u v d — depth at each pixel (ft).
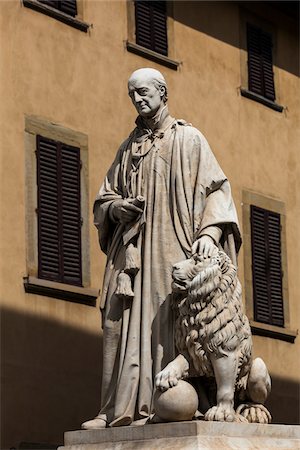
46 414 71.05
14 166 72.59
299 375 91.35
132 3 82.33
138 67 81.66
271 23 95.61
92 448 37.81
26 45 74.59
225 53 90.17
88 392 73.31
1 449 68.69
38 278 72.38
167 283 38.83
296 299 92.94
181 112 85.15
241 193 89.56
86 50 78.13
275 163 93.20
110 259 39.99
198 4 88.33
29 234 72.59
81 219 75.41
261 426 37.68
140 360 38.81
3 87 72.90
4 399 69.36
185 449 35.78
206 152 39.78
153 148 39.91
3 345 69.87
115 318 39.47
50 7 76.18
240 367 38.45
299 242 94.38
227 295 38.14
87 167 76.43
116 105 79.05
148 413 38.42
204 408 38.42
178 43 85.81
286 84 96.22
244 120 90.89
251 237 89.71
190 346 37.83
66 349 72.64
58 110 75.56
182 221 39.06
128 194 39.93
